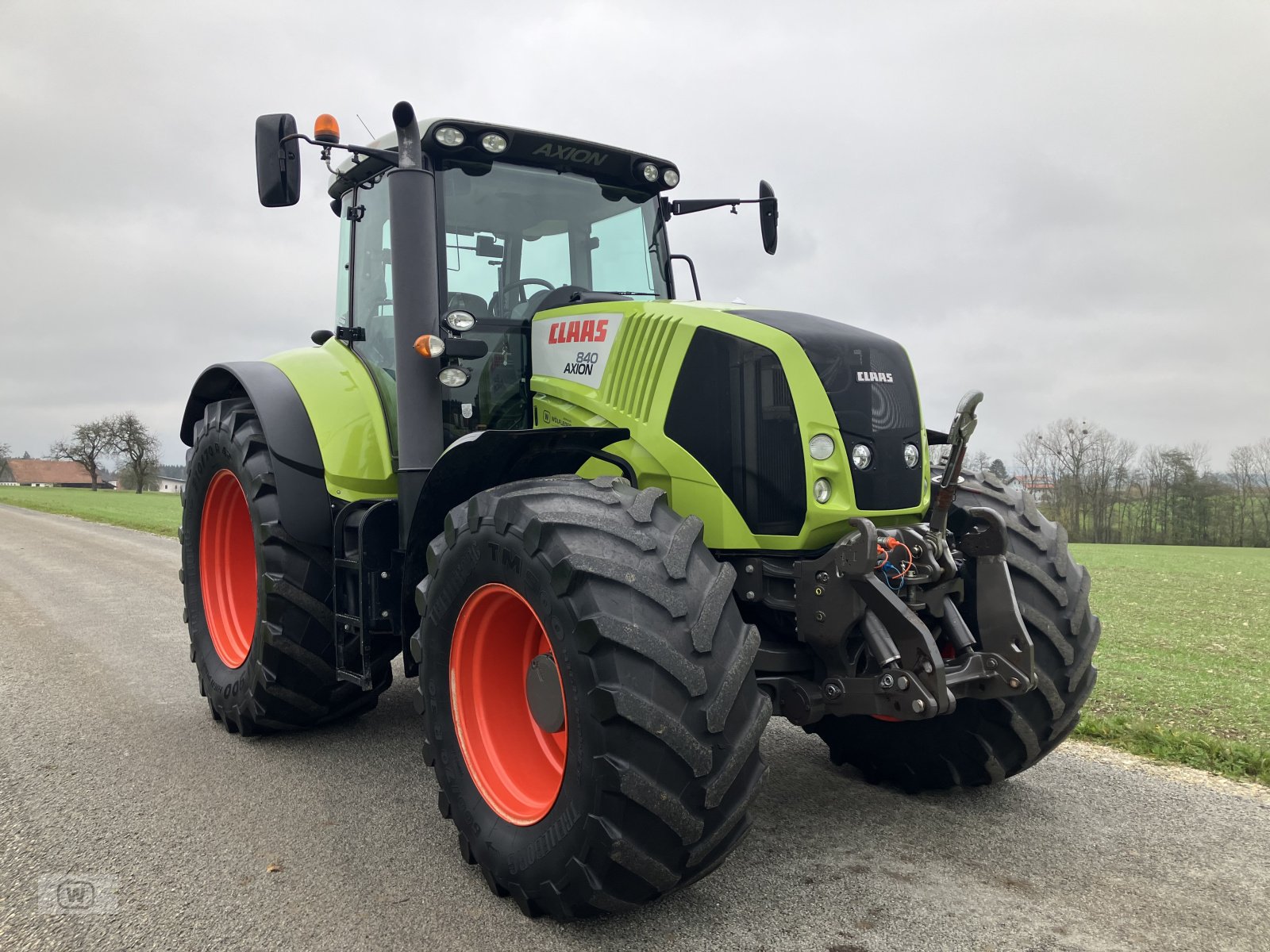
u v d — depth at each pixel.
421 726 4.29
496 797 2.67
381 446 3.71
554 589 2.33
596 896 2.25
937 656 2.43
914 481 2.85
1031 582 3.06
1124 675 5.57
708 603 2.31
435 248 3.25
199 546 4.58
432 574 2.86
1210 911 2.43
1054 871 2.68
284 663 3.78
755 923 2.39
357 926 2.38
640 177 3.87
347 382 4.01
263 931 2.35
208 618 4.47
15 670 5.29
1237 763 3.60
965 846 2.86
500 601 2.71
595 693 2.21
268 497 3.82
